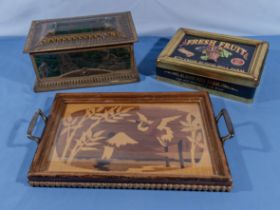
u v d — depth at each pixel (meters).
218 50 1.07
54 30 1.04
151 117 0.90
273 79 1.07
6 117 0.97
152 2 1.26
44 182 0.75
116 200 0.75
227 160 0.80
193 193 0.76
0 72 1.14
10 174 0.81
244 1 1.23
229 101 1.01
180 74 1.04
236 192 0.76
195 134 0.84
